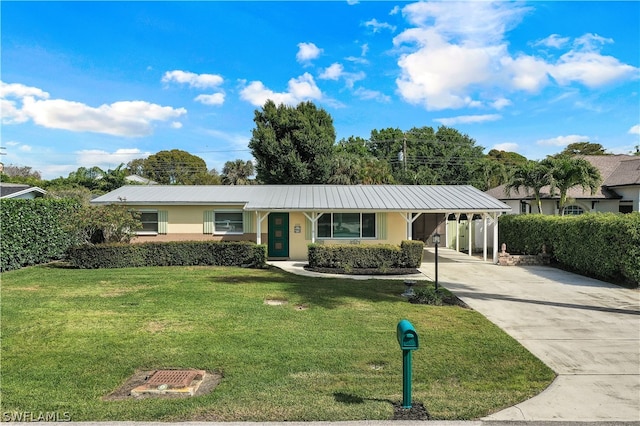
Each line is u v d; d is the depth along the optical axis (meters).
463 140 53.25
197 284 11.20
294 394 4.49
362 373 5.12
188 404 4.23
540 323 7.62
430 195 18.12
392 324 7.34
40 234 15.73
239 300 9.17
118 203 17.19
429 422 3.91
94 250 14.48
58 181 37.16
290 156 29.08
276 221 17.89
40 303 8.86
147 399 4.38
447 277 12.98
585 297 9.96
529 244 17.11
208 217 17.75
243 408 4.15
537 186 20.34
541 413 4.14
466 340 6.47
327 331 6.87
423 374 5.11
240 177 43.28
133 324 7.24
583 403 4.38
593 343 6.46
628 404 4.37
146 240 17.77
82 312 8.08
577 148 49.88
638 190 22.56
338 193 18.66
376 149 55.47
